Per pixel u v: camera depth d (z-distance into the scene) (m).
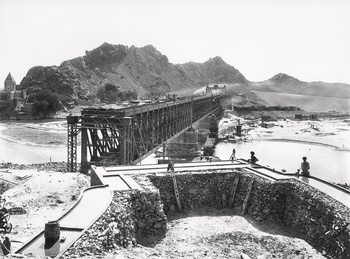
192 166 44.53
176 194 39.12
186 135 107.56
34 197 48.41
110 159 63.91
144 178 38.31
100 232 24.14
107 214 27.12
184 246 29.80
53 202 47.66
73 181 54.12
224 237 31.69
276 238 31.48
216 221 36.56
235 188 40.38
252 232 33.84
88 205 29.16
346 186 64.56
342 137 167.50
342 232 27.98
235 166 44.22
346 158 114.88
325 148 138.75
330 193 33.94
